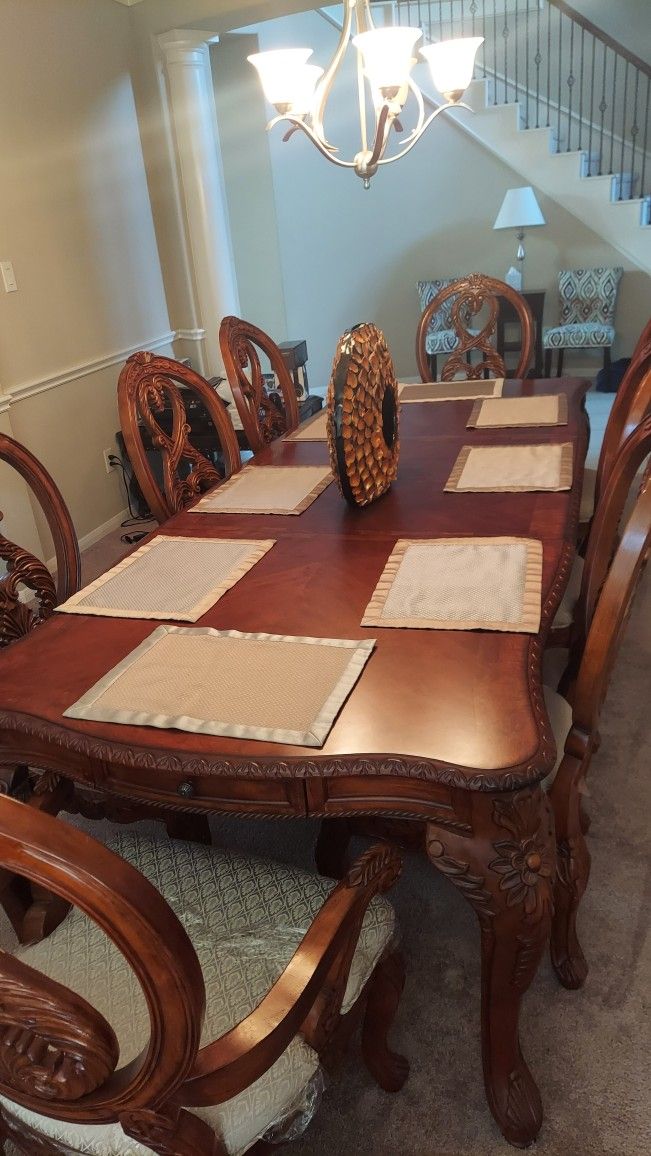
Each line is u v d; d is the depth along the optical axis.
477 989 1.47
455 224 5.98
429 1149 1.22
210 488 2.10
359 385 1.63
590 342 5.52
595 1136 1.22
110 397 3.89
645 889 1.63
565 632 1.74
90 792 1.40
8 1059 0.65
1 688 1.21
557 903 1.37
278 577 1.49
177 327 4.49
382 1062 1.26
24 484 3.16
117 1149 0.84
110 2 3.74
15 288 3.18
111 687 1.17
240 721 1.06
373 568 1.48
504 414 2.33
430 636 1.23
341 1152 1.23
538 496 1.73
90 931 1.08
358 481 1.70
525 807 0.98
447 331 5.92
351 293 6.26
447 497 1.79
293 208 6.01
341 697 1.09
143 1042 0.92
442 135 5.77
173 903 1.12
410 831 1.41
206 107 4.08
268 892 1.14
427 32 6.14
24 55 3.18
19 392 3.21
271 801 1.08
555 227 5.83
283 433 2.62
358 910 0.96
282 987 0.86
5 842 0.55
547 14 6.06
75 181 3.54
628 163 6.29
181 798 1.11
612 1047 1.34
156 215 4.25
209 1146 0.79
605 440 1.98
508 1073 1.19
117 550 3.63
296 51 1.96
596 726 1.33
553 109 6.28
